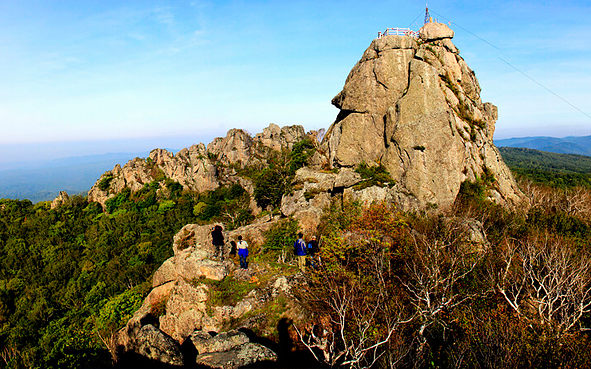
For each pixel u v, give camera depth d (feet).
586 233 90.53
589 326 49.39
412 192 113.19
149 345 41.47
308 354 43.70
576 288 49.26
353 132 134.51
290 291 55.52
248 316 52.31
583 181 294.66
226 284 58.54
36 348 147.33
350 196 113.39
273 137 410.31
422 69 119.55
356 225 75.00
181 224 303.07
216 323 53.11
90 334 110.83
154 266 233.14
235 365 37.11
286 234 80.43
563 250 58.59
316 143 257.96
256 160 384.06
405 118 117.60
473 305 48.19
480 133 127.34
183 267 64.13
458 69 135.95
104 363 86.02
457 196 113.91
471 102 133.39
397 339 39.09
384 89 128.16
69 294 220.02
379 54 129.80
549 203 131.34
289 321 50.24
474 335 40.27
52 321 189.06
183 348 45.03
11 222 360.89
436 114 115.03
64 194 414.41
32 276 255.70
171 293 64.18
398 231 71.87
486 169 125.18
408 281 53.16
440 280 47.21
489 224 94.27
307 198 120.78
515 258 65.36
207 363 37.83
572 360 37.32
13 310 214.90
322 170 135.85
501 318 43.50
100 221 354.33
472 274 55.21
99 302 190.19
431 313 40.42
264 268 66.18
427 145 113.80
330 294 48.73
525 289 53.93
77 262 279.90
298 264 64.69
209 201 337.93
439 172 112.98
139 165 427.74
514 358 34.47
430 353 39.78
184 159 415.03
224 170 385.09
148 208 357.20
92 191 424.87
